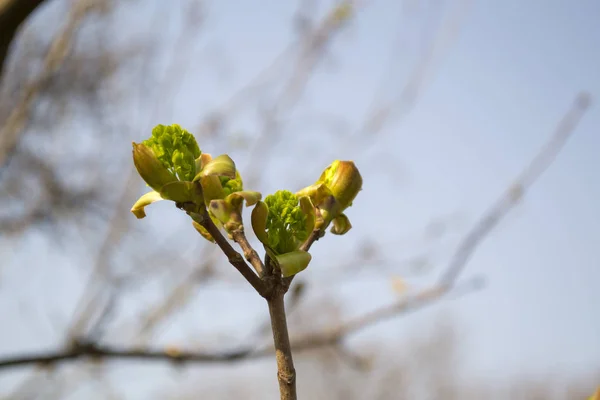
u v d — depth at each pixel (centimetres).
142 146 45
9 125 109
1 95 123
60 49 110
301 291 78
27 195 132
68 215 131
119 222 111
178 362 89
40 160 131
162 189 45
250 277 45
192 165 46
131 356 87
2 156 109
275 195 46
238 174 47
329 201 47
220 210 45
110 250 106
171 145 46
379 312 93
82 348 85
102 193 132
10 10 66
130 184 117
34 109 121
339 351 97
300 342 95
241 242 45
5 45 69
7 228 128
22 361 83
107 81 134
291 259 45
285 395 44
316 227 47
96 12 121
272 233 46
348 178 47
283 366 44
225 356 91
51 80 121
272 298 45
